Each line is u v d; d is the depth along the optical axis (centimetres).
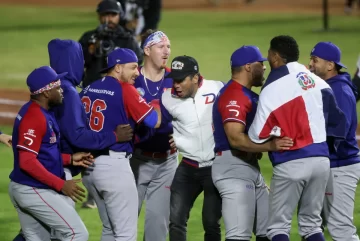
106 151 2323
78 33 9138
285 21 10131
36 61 7369
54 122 2222
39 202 2195
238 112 2230
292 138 2189
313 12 11094
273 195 2262
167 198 2591
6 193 3475
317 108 2208
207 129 2381
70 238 2228
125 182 2316
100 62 3375
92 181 2341
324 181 2242
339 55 2417
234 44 8244
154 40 2567
